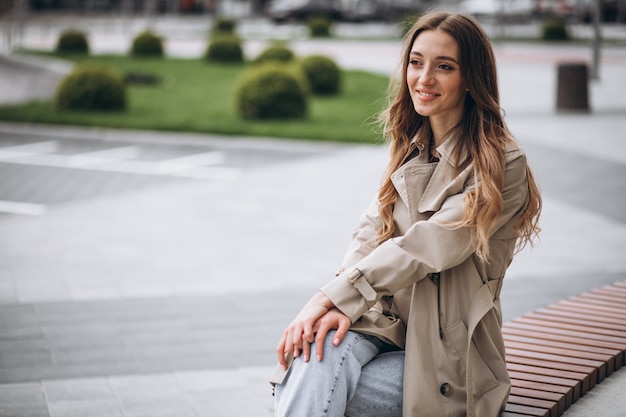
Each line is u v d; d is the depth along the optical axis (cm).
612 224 868
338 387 292
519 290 656
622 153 1266
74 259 755
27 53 2909
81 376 493
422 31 310
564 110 1728
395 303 319
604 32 4047
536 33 4353
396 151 330
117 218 920
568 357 401
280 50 2480
